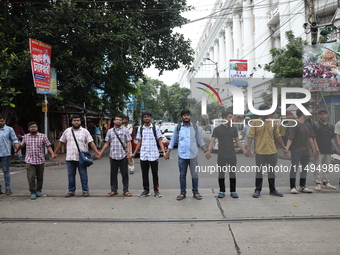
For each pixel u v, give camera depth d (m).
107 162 11.52
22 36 11.99
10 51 11.48
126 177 5.94
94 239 3.74
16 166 10.33
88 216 4.62
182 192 5.54
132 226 4.18
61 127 16.00
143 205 5.18
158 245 3.55
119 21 12.79
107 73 15.12
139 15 13.53
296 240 3.64
